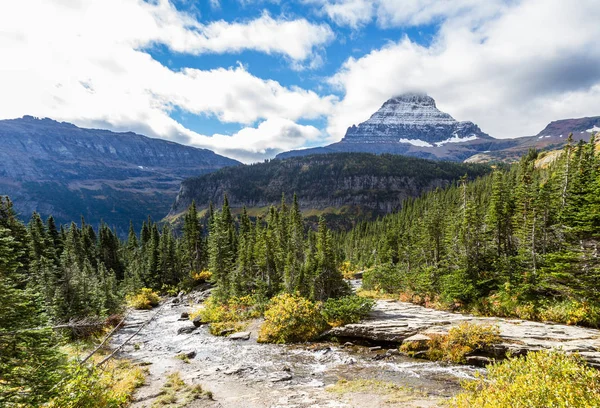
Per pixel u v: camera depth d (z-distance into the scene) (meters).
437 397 14.18
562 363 8.40
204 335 30.61
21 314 11.80
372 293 42.78
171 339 29.55
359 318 27.06
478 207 46.66
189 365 21.52
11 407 10.01
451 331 20.66
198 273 72.81
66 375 11.37
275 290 41.47
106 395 13.03
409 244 61.50
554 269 25.98
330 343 25.22
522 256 30.98
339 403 14.05
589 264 24.48
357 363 20.41
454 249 39.91
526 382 8.16
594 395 6.91
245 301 39.47
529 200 34.34
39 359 11.07
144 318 41.00
